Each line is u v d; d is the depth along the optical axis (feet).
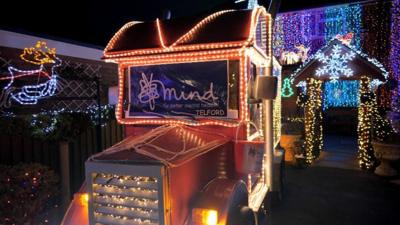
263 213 14.26
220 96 11.87
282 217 18.85
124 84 13.51
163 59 12.69
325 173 29.68
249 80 12.11
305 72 34.09
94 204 9.26
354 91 54.95
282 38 62.18
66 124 17.42
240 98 11.60
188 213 9.44
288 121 41.52
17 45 21.72
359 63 31.50
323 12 58.75
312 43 60.13
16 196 12.21
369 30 53.83
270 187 15.26
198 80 12.19
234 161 11.55
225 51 11.62
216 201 9.55
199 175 10.19
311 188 24.85
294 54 59.11
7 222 11.90
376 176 28.37
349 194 23.26
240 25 11.44
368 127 30.66
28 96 20.31
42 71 21.16
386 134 29.14
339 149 42.09
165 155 9.34
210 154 11.17
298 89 48.57
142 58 12.91
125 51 12.80
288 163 32.55
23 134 15.93
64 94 24.64
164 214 8.48
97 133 19.58
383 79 30.73
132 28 13.92
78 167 17.31
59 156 15.85
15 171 12.73
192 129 12.07
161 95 12.78
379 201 21.67
